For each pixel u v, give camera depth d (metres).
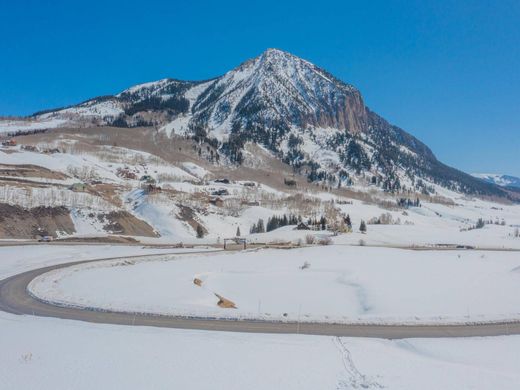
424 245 117.06
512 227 191.88
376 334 26.97
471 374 18.08
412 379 17.17
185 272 56.91
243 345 21.33
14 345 19.61
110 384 15.36
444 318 31.25
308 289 50.16
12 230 93.75
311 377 16.97
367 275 57.81
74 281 45.50
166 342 21.25
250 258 74.50
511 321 30.83
